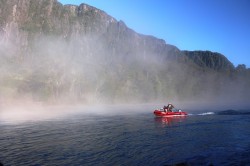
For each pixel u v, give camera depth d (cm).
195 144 3241
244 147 3023
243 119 5450
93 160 2641
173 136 3781
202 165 2420
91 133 4125
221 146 3100
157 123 5169
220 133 3922
